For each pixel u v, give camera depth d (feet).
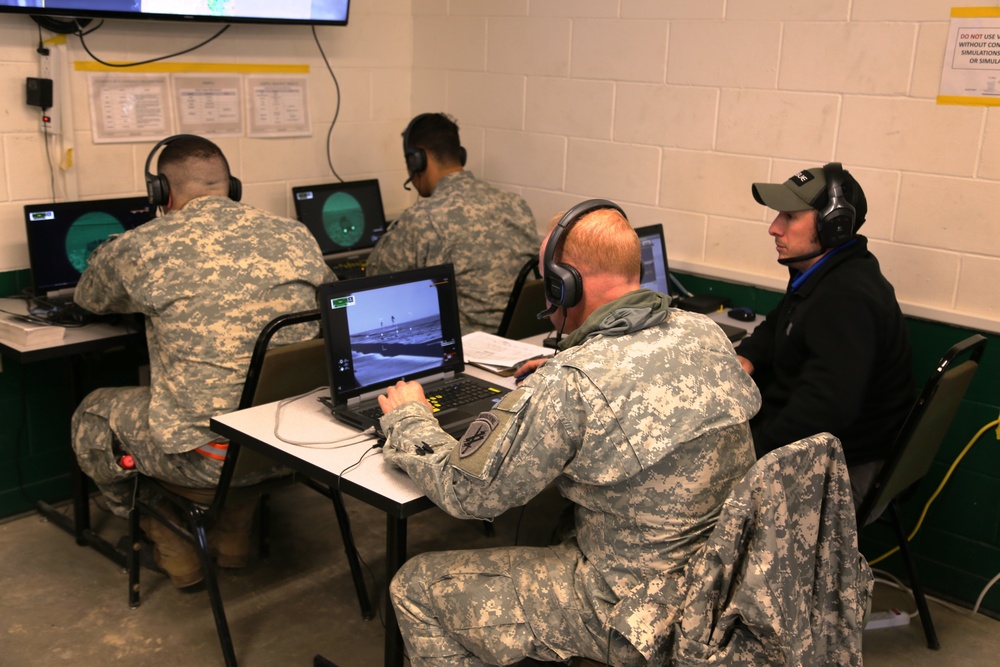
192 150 7.29
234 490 7.14
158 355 7.13
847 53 8.58
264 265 7.13
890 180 8.54
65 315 8.30
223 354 6.92
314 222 11.07
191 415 6.87
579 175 11.02
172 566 8.00
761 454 6.68
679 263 10.21
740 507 4.42
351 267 10.80
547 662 5.29
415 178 9.98
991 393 8.07
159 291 6.84
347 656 7.34
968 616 8.33
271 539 9.11
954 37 7.90
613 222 5.15
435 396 6.56
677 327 5.06
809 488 4.66
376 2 11.85
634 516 4.83
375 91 12.12
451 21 11.88
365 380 6.41
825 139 8.89
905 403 7.18
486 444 4.86
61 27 8.89
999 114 7.78
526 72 11.25
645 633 4.66
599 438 4.68
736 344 8.57
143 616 7.77
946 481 8.42
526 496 4.90
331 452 5.81
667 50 9.89
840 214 6.83
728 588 4.55
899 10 8.19
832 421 6.51
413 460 5.25
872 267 6.95
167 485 7.39
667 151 10.12
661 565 4.82
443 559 5.54
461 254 9.31
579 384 4.75
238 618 7.79
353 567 7.82
